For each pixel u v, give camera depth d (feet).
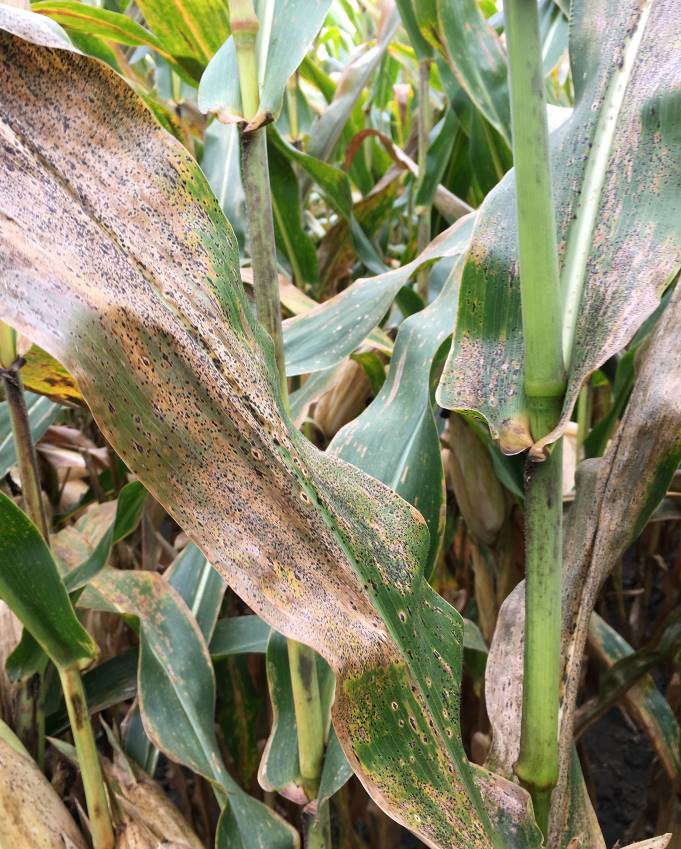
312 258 3.15
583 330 1.12
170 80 3.55
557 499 1.13
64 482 3.29
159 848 1.81
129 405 0.84
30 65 0.78
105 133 0.82
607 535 1.47
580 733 2.25
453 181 3.40
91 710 2.20
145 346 0.82
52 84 0.79
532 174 0.98
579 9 1.45
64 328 0.81
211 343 0.80
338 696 0.93
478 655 2.79
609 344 1.06
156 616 2.15
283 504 0.87
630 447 1.52
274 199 2.97
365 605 0.91
